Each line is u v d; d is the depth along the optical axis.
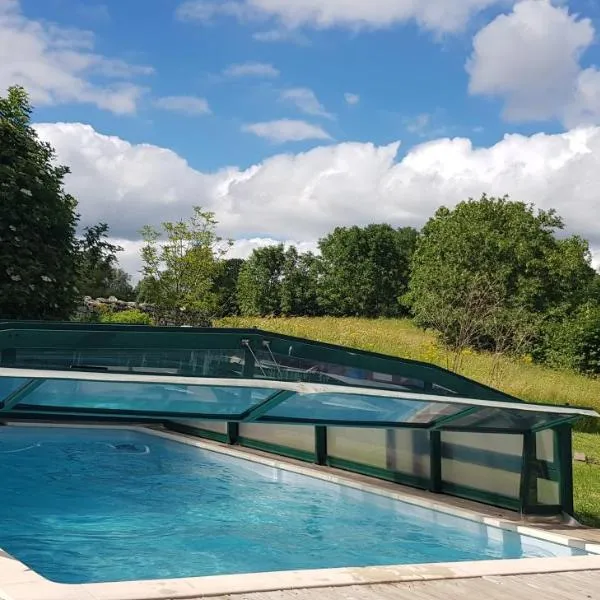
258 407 7.15
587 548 6.31
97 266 16.23
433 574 4.94
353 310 76.25
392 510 8.49
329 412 7.56
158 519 7.84
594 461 11.88
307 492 9.45
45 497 8.77
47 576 5.75
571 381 22.55
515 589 4.72
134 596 3.97
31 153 14.85
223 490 9.49
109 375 5.25
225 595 4.17
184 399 6.77
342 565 6.32
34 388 6.00
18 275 13.52
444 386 7.11
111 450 12.29
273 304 77.56
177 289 27.88
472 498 8.23
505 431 7.67
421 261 50.06
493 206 43.66
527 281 39.88
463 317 22.94
